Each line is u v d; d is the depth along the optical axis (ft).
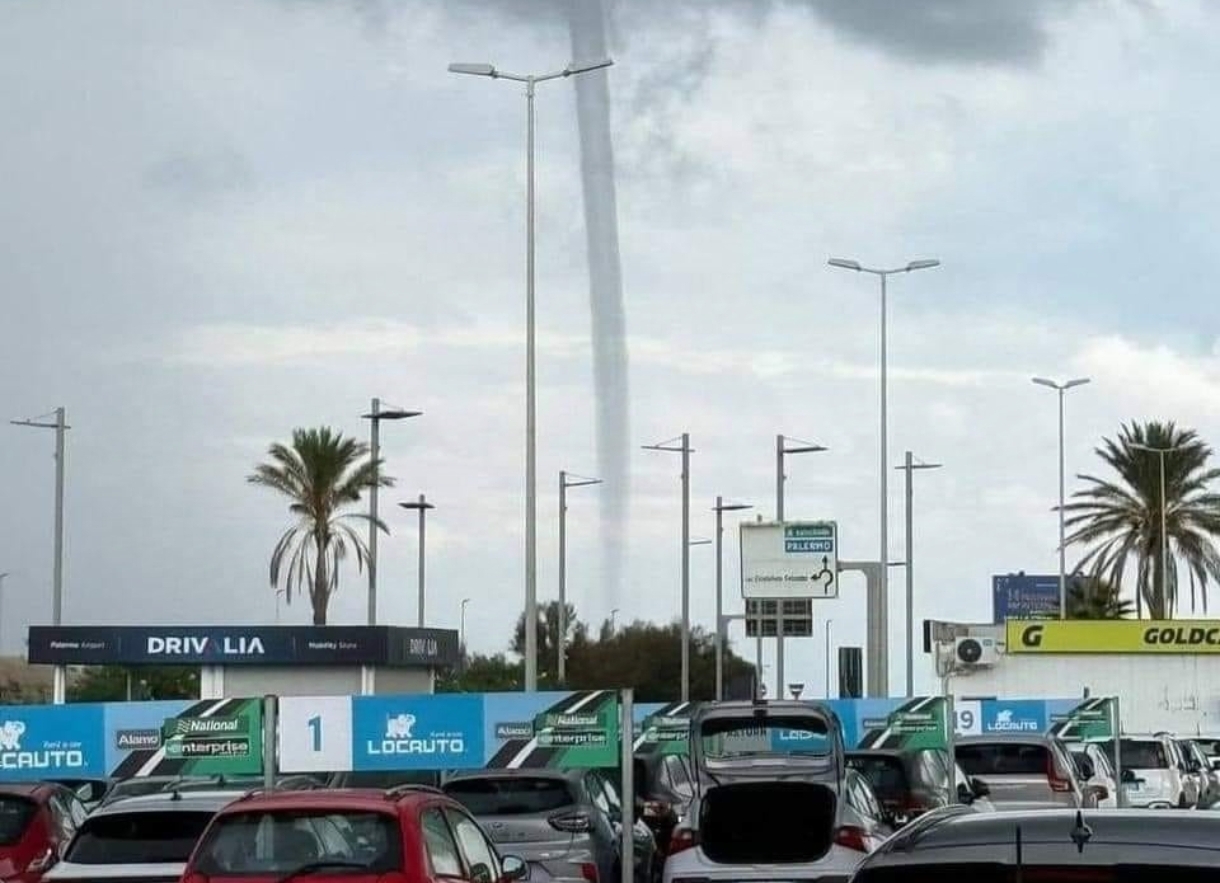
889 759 89.71
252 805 43.91
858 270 197.47
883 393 198.59
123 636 185.68
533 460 139.95
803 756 65.87
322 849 42.96
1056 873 23.34
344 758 67.05
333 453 224.74
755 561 201.57
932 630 267.80
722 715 66.54
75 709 66.33
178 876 50.52
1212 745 187.83
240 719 66.33
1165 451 253.44
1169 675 265.95
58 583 204.03
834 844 64.28
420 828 43.65
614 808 79.20
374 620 205.87
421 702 67.92
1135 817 25.07
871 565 199.21
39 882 56.70
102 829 52.39
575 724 69.00
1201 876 23.07
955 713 106.52
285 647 185.68
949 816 26.35
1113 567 263.29
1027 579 421.59
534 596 139.74
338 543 226.58
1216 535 261.65
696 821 64.80
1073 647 268.82
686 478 220.43
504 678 303.27
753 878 63.10
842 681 182.19
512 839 67.77
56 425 203.21
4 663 308.40
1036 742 96.94
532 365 139.95
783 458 209.36
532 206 140.46
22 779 66.39
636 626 310.65
